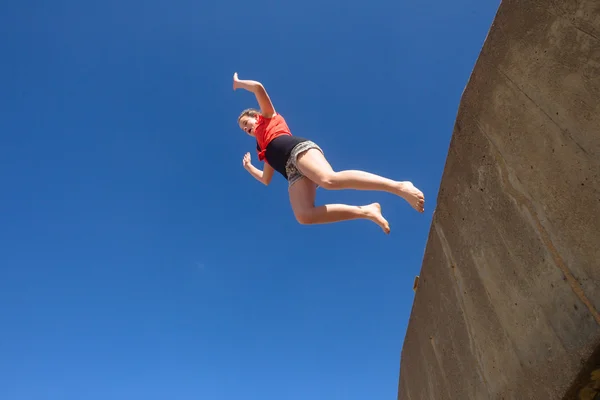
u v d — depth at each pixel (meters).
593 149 1.24
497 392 1.83
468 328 2.08
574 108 1.30
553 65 1.38
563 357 1.38
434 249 2.41
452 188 2.08
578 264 1.30
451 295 2.24
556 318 1.41
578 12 1.28
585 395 1.39
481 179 1.81
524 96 1.51
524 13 1.50
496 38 1.66
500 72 1.64
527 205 1.52
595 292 1.24
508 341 1.71
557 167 1.37
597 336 1.23
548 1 1.39
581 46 1.27
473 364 2.05
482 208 1.83
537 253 1.49
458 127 1.97
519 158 1.55
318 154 3.04
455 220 2.08
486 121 1.75
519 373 1.64
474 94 1.82
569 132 1.32
